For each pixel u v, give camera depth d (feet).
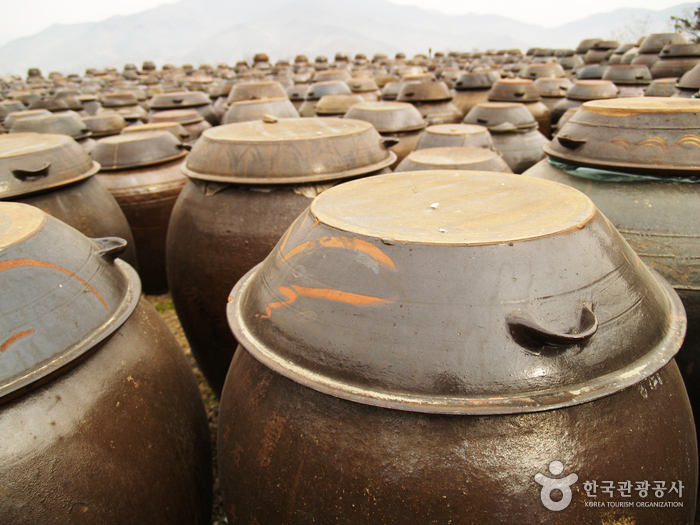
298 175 7.78
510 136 16.75
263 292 4.92
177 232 8.63
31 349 4.64
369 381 3.85
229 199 7.95
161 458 5.46
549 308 3.84
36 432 4.51
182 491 5.76
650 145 7.06
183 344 12.47
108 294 5.64
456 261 3.94
